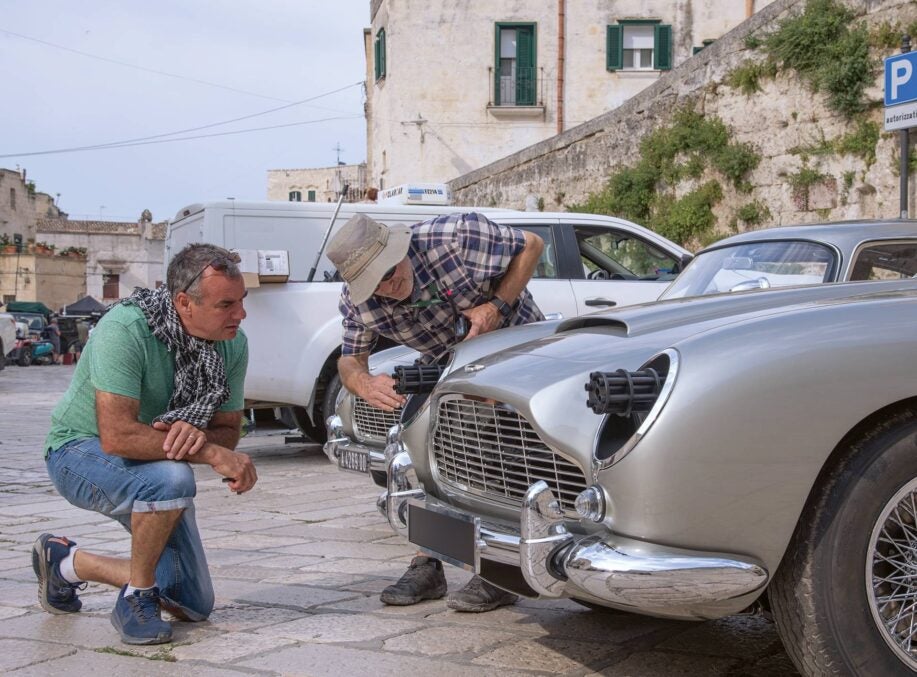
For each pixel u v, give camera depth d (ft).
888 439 8.08
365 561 15.03
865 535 7.97
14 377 75.46
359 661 10.07
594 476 8.41
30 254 172.86
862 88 33.53
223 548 16.16
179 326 10.94
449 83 82.58
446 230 12.25
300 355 25.79
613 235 28.22
